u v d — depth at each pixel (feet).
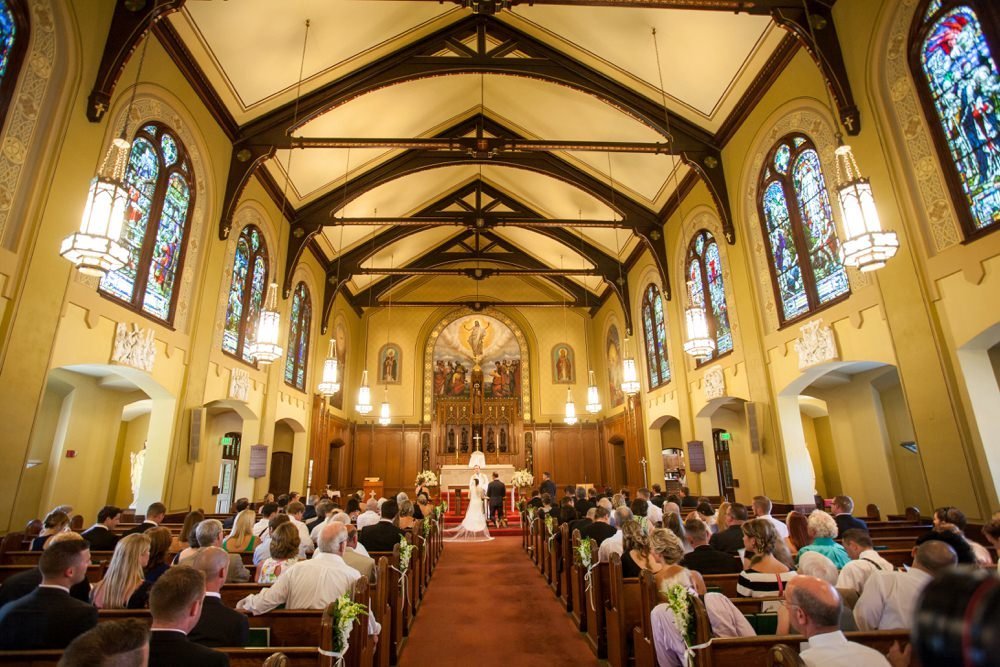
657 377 55.88
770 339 36.22
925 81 24.54
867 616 11.05
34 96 22.17
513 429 72.74
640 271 59.82
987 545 20.93
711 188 40.42
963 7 22.70
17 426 20.86
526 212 66.74
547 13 38.81
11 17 21.50
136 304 28.84
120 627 5.70
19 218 21.39
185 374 33.32
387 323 78.33
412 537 23.68
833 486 51.29
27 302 21.45
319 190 49.75
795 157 33.35
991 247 21.42
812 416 53.36
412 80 41.24
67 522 20.34
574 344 79.36
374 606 15.71
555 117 49.19
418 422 74.54
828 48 28.43
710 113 39.86
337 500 58.59
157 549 13.73
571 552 23.32
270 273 45.24
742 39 33.76
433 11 39.17
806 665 7.64
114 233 16.90
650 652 13.14
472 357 78.02
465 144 39.70
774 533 13.53
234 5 30.58
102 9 25.11
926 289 24.23
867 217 18.30
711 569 15.26
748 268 38.09
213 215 36.17
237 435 54.65
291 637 11.89
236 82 35.45
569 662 17.49
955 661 2.39
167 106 30.66
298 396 52.95
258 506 40.50
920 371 24.43
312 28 34.68
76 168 23.80
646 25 35.83
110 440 38.96
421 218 52.16
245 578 16.56
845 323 29.32
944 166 23.57
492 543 44.11
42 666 8.55
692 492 46.62
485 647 18.97
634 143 40.68
